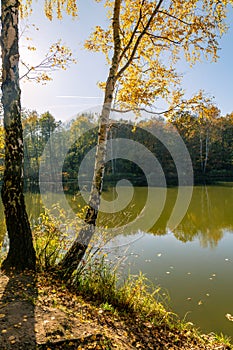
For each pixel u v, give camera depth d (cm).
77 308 297
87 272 404
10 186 348
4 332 223
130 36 488
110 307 340
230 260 674
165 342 302
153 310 378
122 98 477
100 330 257
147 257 685
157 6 436
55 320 252
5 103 343
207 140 2967
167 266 638
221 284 554
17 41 348
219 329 408
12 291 296
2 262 369
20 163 353
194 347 314
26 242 361
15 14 345
